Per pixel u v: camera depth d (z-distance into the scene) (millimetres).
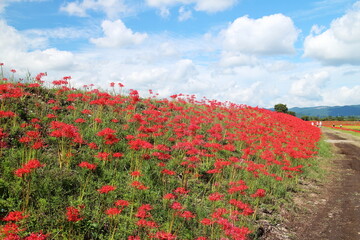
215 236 5992
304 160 15047
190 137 10484
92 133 8727
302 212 8820
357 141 31141
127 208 5938
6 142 6801
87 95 11305
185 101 17047
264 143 11734
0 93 7367
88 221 5098
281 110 82125
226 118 16828
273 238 6832
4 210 4691
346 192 11359
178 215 5961
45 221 4711
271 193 9656
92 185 6359
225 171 10062
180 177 8523
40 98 10031
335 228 7633
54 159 6848
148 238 5117
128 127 9688
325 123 76875
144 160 8133
